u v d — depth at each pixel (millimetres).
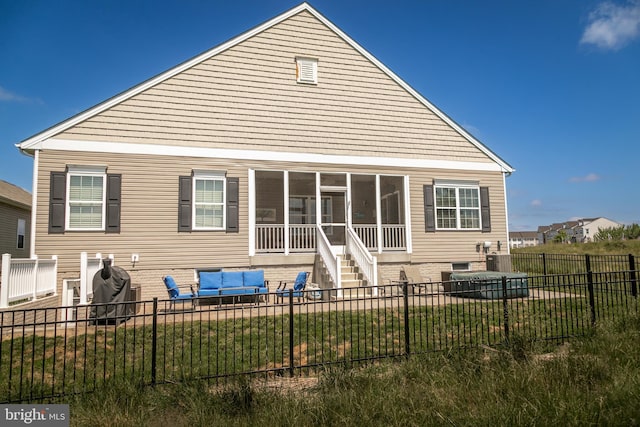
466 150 15914
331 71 14484
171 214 12398
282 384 5480
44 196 11430
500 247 15898
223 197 12945
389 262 14461
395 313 9492
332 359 6480
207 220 12758
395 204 15547
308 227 13961
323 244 13227
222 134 13070
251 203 13172
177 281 12297
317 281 13531
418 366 5664
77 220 11656
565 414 4242
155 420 4395
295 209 15953
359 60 14883
